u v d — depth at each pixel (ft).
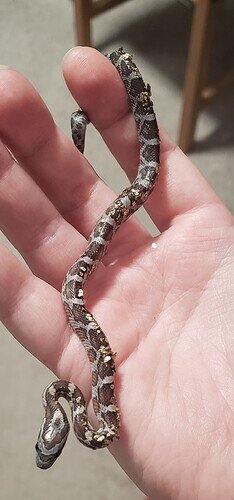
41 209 0.58
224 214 0.60
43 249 0.59
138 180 0.61
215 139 1.14
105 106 0.60
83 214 0.62
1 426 0.90
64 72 0.59
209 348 0.52
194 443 0.48
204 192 0.61
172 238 0.59
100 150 1.10
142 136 0.61
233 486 0.46
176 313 0.55
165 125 1.15
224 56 1.21
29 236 0.59
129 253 0.60
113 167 1.09
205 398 0.50
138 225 0.62
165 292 0.57
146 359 0.53
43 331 0.55
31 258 0.60
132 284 0.58
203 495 0.47
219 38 1.23
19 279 0.54
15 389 0.92
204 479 0.47
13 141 0.58
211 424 0.48
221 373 0.51
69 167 0.60
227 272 0.56
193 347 0.53
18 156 0.59
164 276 0.57
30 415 0.91
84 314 0.55
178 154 0.62
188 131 1.09
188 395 0.50
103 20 1.27
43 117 0.57
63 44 1.24
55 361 0.56
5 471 0.87
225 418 0.48
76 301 0.55
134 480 0.51
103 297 0.58
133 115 0.61
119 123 0.62
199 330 0.54
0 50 1.24
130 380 0.52
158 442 0.48
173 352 0.53
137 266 0.59
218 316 0.54
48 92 1.18
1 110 0.56
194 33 0.95
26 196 0.57
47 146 0.59
